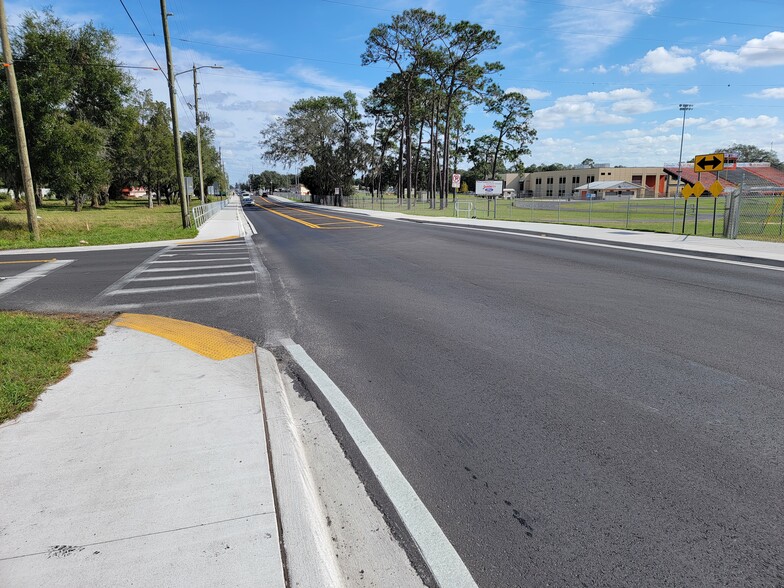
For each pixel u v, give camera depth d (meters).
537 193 124.38
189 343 5.76
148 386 4.35
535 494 2.99
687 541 2.57
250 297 8.63
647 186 110.69
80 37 32.06
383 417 4.01
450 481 3.13
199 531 2.48
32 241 18.94
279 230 24.64
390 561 2.46
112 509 2.64
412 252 14.64
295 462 3.14
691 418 3.90
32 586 2.12
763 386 4.50
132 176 60.75
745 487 3.01
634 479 3.12
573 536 2.62
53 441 3.36
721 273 10.59
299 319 7.08
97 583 2.14
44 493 2.78
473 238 18.70
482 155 103.00
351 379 4.81
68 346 5.37
